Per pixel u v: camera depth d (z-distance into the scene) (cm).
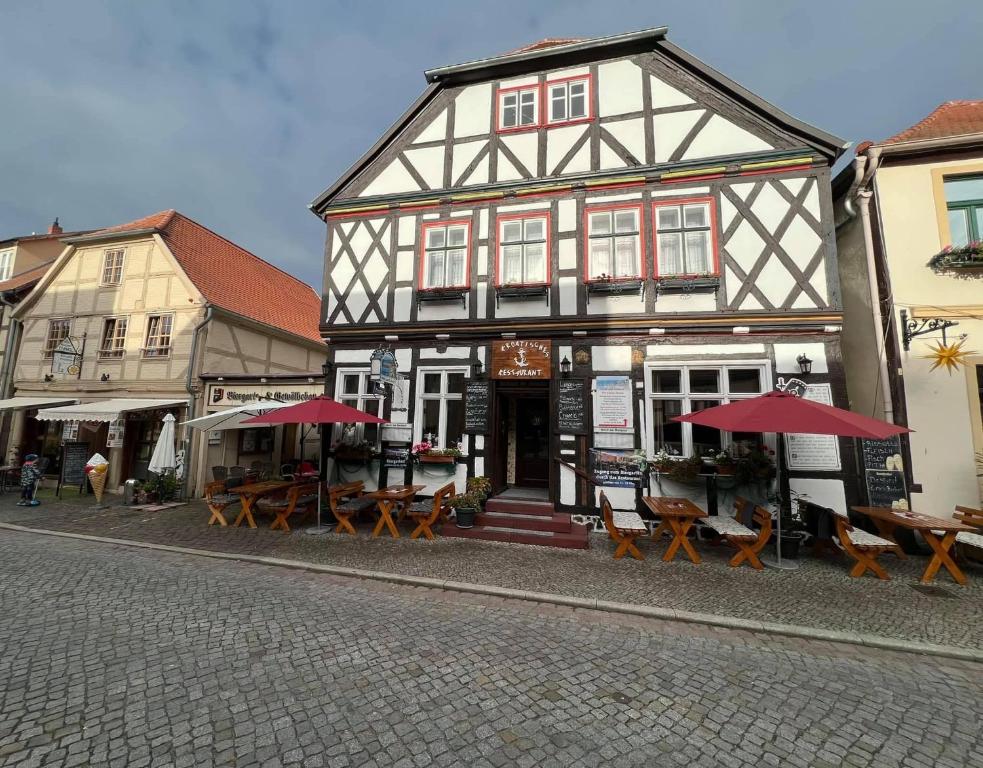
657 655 361
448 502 742
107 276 1348
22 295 1468
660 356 773
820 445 695
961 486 661
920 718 284
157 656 344
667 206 801
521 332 836
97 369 1296
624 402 775
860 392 775
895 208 728
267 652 352
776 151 760
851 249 802
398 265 913
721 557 617
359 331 912
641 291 791
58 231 1819
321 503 823
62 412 1116
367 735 258
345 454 868
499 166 888
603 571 556
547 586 504
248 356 1363
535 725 269
